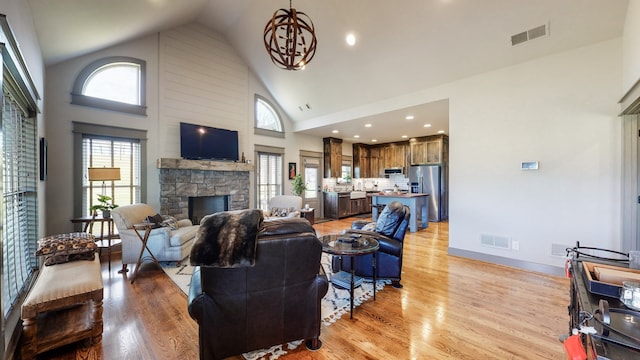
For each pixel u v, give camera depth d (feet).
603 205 9.53
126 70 14.57
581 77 9.82
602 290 3.56
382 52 13.28
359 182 29.94
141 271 11.12
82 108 12.98
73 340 5.84
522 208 11.19
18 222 7.76
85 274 6.56
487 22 10.26
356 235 9.43
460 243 13.05
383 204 20.89
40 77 10.11
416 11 11.03
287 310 5.73
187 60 16.75
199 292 5.24
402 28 11.84
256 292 5.42
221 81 18.42
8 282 6.64
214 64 18.06
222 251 5.01
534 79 10.77
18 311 6.49
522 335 6.56
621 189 9.16
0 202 4.91
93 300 6.07
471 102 12.48
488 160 12.03
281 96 20.74
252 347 5.53
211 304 5.19
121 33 12.77
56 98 12.28
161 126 15.60
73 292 5.82
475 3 9.89
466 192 12.74
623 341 2.48
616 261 4.75
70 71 12.67
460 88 12.84
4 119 6.64
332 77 16.39
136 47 14.70
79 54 12.62
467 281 9.98
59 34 10.20
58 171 12.32
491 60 11.41
